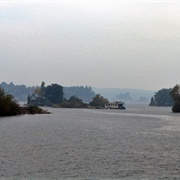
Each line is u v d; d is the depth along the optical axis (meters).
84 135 192.50
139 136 193.38
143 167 104.00
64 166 103.06
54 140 164.62
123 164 107.81
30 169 98.25
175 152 133.75
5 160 109.56
